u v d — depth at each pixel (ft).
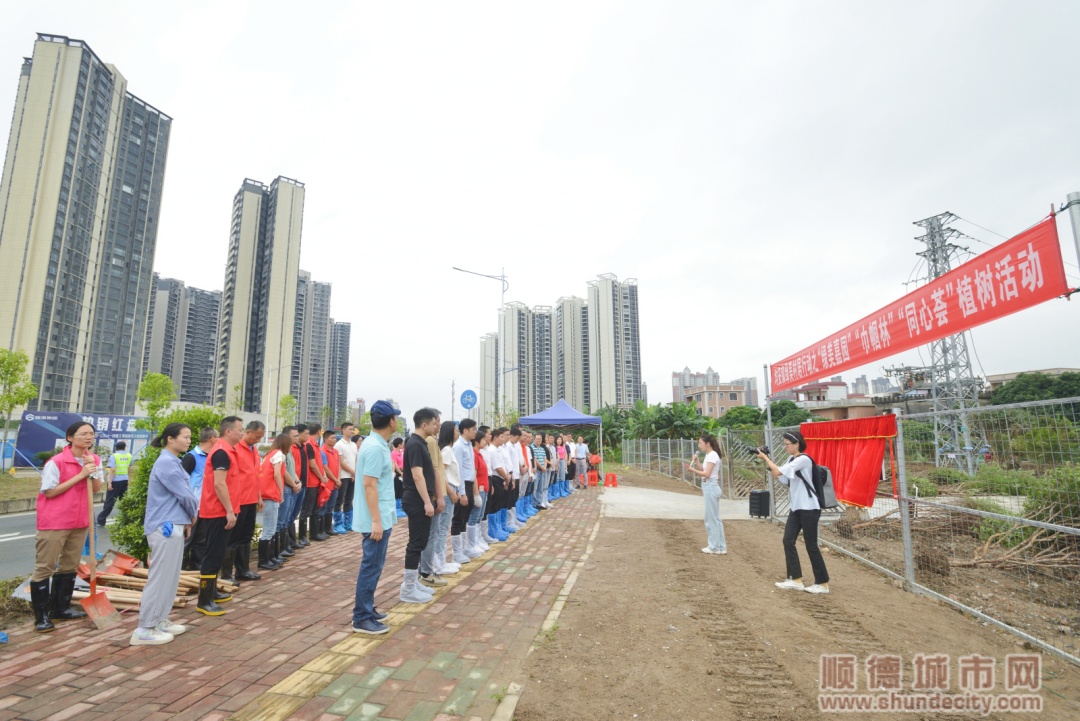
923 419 22.84
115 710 10.38
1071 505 17.21
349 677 11.95
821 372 32.99
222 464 16.56
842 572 23.32
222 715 10.25
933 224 106.63
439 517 20.45
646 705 11.00
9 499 46.62
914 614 17.61
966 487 19.99
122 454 36.99
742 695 11.57
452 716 10.32
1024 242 16.01
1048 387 96.94
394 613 16.44
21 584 17.56
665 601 18.30
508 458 31.45
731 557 25.73
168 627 14.32
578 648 13.94
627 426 122.42
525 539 29.96
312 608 16.83
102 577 17.97
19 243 128.88
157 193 180.96
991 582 21.35
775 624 16.19
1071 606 18.25
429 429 19.13
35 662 12.60
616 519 38.22
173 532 14.14
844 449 27.17
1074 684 12.57
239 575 19.97
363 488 15.01
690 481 69.77
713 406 332.19
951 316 20.33
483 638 14.46
